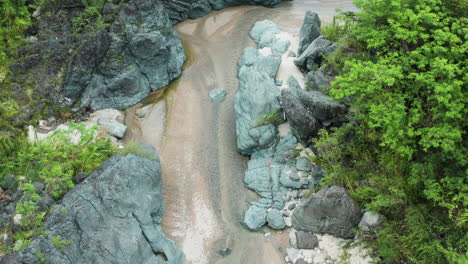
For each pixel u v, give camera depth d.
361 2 10.29
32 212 9.84
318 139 12.26
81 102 14.30
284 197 11.63
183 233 11.11
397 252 9.25
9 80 13.48
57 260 9.00
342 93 9.40
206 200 11.88
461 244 8.57
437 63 8.25
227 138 13.49
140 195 10.55
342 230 10.31
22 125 12.84
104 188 10.20
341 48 12.48
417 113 8.94
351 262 9.88
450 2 9.81
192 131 13.67
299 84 14.05
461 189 8.58
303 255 10.31
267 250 10.66
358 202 10.45
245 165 12.82
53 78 13.91
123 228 9.86
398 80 9.52
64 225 9.60
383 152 10.52
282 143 12.80
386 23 10.59
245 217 11.29
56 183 10.52
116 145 12.50
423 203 9.70
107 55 14.33
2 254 9.19
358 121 11.23
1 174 10.84
